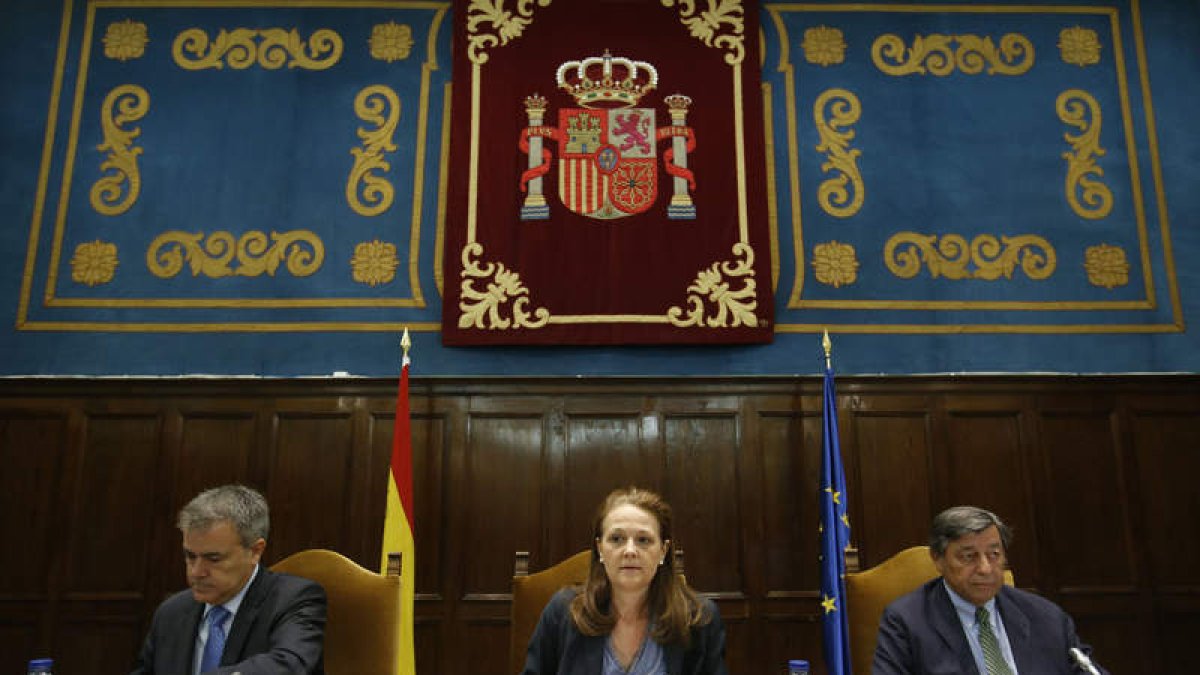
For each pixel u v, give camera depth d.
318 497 4.54
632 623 2.13
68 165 4.96
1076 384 4.76
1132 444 4.70
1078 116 5.21
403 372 4.03
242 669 2.04
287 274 4.87
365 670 2.53
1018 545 4.55
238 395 4.65
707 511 4.56
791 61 5.23
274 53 5.17
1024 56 5.28
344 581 2.63
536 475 4.57
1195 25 5.35
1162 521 4.60
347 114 5.10
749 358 4.79
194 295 4.82
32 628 4.34
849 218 5.02
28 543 4.43
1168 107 5.23
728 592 4.46
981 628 2.30
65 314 4.77
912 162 5.11
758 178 4.97
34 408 4.59
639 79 5.09
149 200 4.94
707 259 4.85
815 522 4.55
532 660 2.18
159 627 2.36
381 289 4.86
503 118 5.02
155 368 4.71
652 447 4.62
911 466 4.62
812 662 4.40
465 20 5.15
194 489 4.52
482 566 4.46
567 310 4.77
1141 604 4.49
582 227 4.87
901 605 2.41
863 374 4.75
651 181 4.94
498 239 4.85
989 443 4.68
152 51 5.15
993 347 4.86
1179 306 4.96
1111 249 5.03
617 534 2.08
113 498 4.50
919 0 5.34
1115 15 5.35
